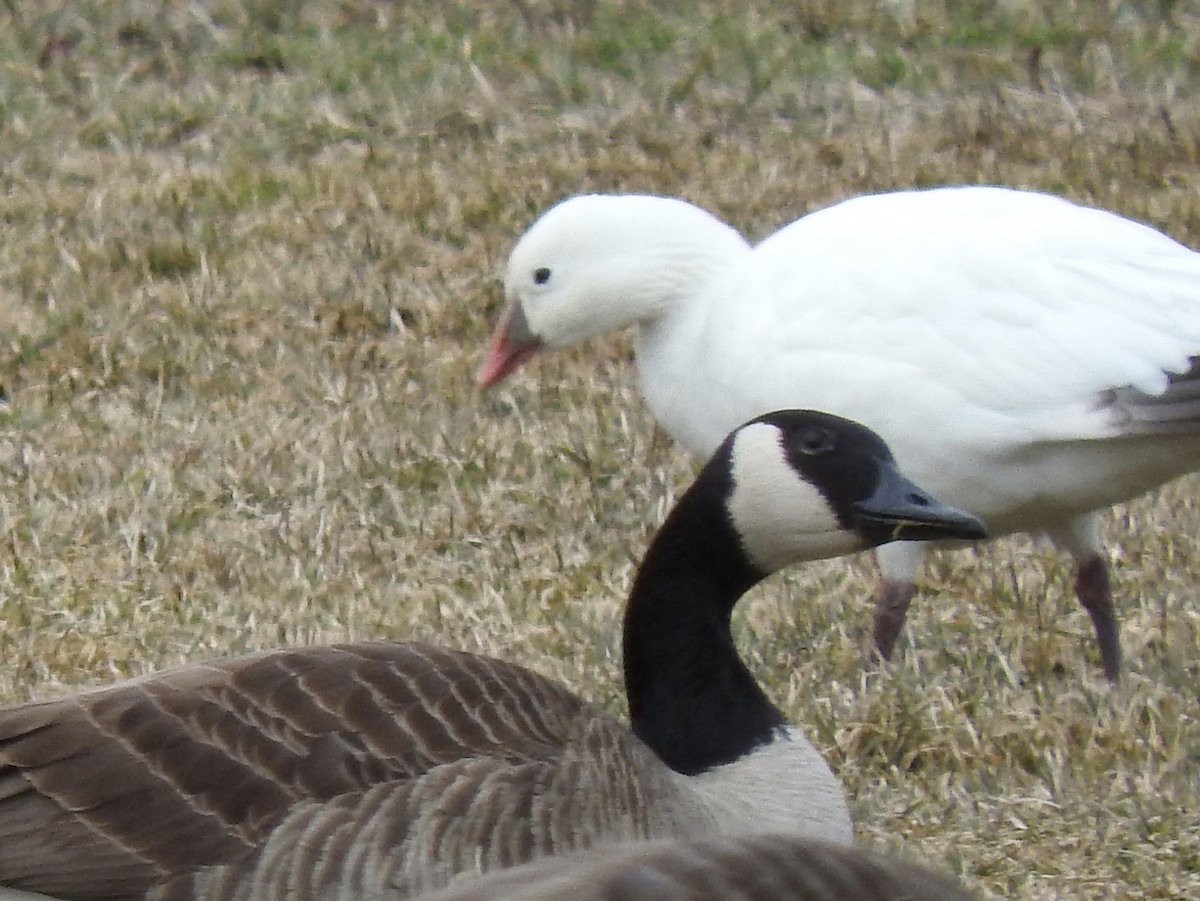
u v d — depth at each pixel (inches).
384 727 296.2
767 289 410.0
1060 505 405.1
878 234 404.8
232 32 768.3
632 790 313.1
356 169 685.3
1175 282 394.0
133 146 703.7
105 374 561.3
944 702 422.9
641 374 437.1
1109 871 374.0
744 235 650.2
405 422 540.7
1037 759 410.3
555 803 299.7
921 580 475.8
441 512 500.1
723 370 412.2
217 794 286.8
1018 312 390.9
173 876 284.0
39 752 287.3
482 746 300.2
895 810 391.2
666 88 748.6
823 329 399.2
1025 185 687.7
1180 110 744.3
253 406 548.4
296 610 453.4
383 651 309.4
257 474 513.7
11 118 711.7
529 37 775.1
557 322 439.8
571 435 538.0
